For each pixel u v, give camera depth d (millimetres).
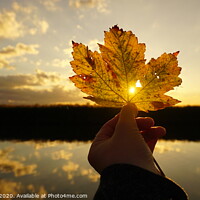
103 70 252
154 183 184
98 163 220
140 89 251
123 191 185
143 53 247
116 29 246
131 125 220
